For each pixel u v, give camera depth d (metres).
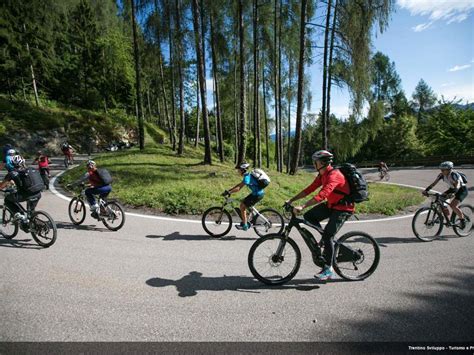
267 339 2.53
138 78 16.50
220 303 3.12
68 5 37.16
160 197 7.88
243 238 5.50
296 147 14.95
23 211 4.74
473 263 4.38
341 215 3.54
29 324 2.62
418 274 3.96
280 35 16.22
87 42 33.16
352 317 2.90
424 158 30.34
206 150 13.46
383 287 3.57
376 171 28.61
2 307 2.87
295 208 3.46
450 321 2.85
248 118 30.91
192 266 4.09
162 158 14.78
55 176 12.35
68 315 2.77
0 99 25.08
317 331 2.66
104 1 42.28
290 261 3.83
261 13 14.13
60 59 34.19
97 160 14.27
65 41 35.25
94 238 5.11
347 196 3.52
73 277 3.58
